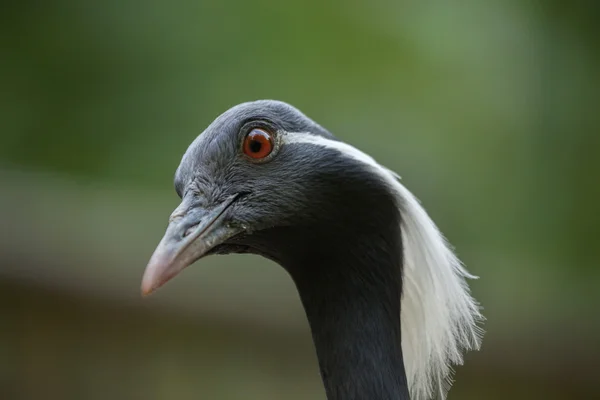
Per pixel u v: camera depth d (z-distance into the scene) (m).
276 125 6.04
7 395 14.10
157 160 15.45
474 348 6.65
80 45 16.19
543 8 15.99
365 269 6.12
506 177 15.88
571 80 15.70
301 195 5.98
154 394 14.29
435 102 16.38
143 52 16.09
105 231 14.77
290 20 16.36
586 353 13.71
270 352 14.23
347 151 6.08
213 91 15.78
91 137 15.73
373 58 16.38
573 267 14.88
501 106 16.28
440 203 15.75
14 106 15.82
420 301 6.42
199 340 14.30
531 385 13.72
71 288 14.17
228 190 5.98
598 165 15.30
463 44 16.64
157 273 5.68
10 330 14.14
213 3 16.25
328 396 6.19
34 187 15.27
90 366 14.30
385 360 6.10
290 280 14.48
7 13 16.16
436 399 6.57
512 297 14.48
